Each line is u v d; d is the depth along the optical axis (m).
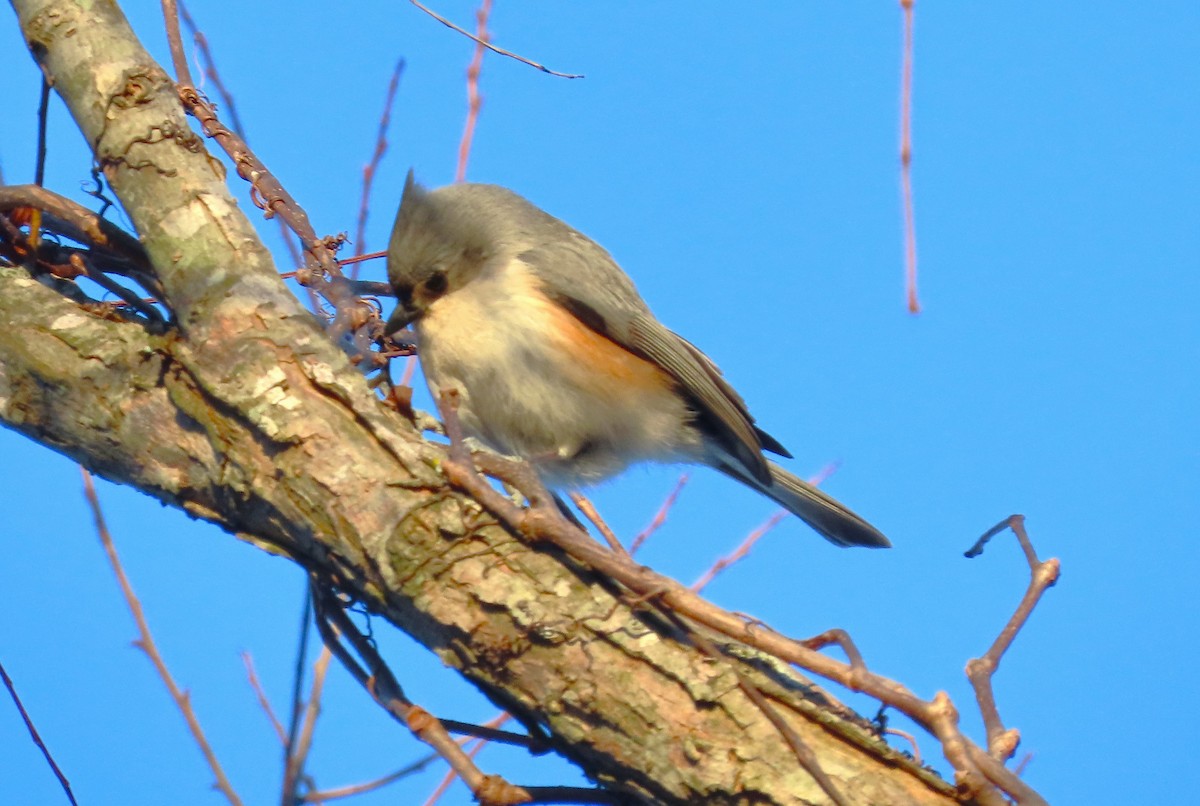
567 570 7.08
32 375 7.89
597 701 6.79
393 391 7.62
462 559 7.04
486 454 7.53
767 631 6.88
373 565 7.13
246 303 7.77
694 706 6.74
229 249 8.07
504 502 7.13
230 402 7.43
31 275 8.84
